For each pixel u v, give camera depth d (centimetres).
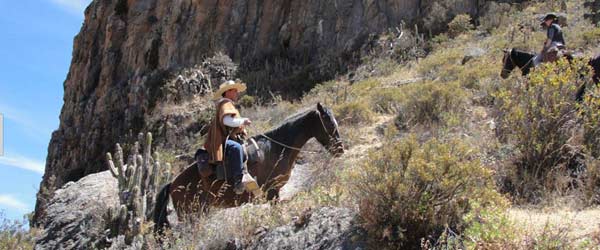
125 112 3428
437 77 1922
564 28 2075
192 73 3008
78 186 1262
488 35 2452
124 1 3884
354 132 1418
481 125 1182
